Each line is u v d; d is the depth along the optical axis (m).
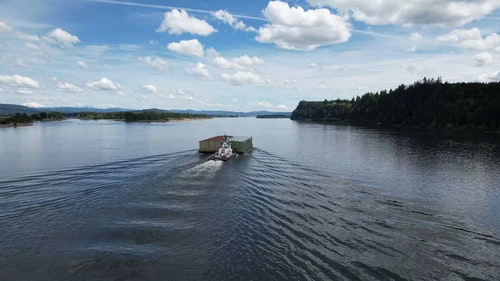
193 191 46.97
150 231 32.69
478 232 34.41
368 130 188.75
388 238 32.12
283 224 35.00
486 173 64.00
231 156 80.62
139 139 130.25
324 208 40.62
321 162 74.25
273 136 149.62
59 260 27.00
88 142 118.19
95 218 35.97
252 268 26.02
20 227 33.47
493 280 25.30
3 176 56.19
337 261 27.31
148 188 48.03
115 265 26.28
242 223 35.06
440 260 28.08
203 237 31.50
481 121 175.50
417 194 48.41
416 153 90.12
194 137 140.75
